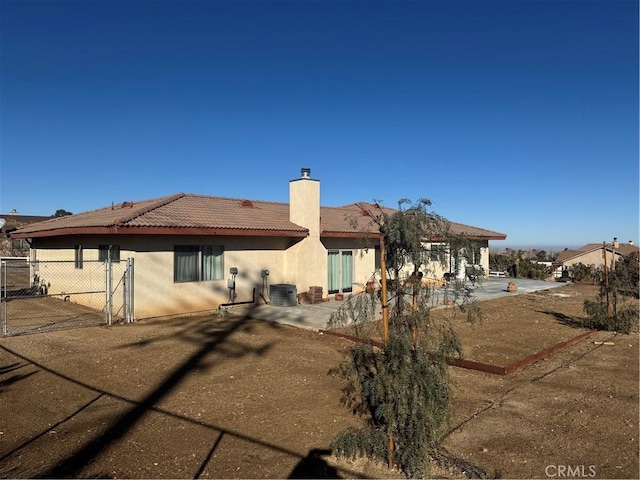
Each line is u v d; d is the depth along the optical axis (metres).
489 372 8.27
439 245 5.02
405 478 4.53
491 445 5.34
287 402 6.65
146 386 7.32
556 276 28.66
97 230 12.68
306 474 4.61
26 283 23.67
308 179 16.97
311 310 14.88
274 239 16.86
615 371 8.39
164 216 14.18
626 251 40.47
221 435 5.52
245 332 11.62
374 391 4.81
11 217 46.53
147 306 13.22
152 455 4.98
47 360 8.79
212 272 14.90
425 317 4.92
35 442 5.29
